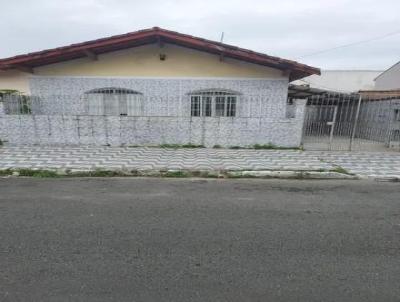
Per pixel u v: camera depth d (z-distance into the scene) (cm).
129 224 372
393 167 707
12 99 939
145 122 919
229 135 924
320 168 680
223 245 321
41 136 920
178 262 287
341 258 297
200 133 926
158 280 257
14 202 451
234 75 1043
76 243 321
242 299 234
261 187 551
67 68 1036
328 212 422
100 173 629
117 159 745
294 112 927
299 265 283
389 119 1027
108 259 290
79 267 275
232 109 1059
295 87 1306
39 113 1024
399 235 349
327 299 234
